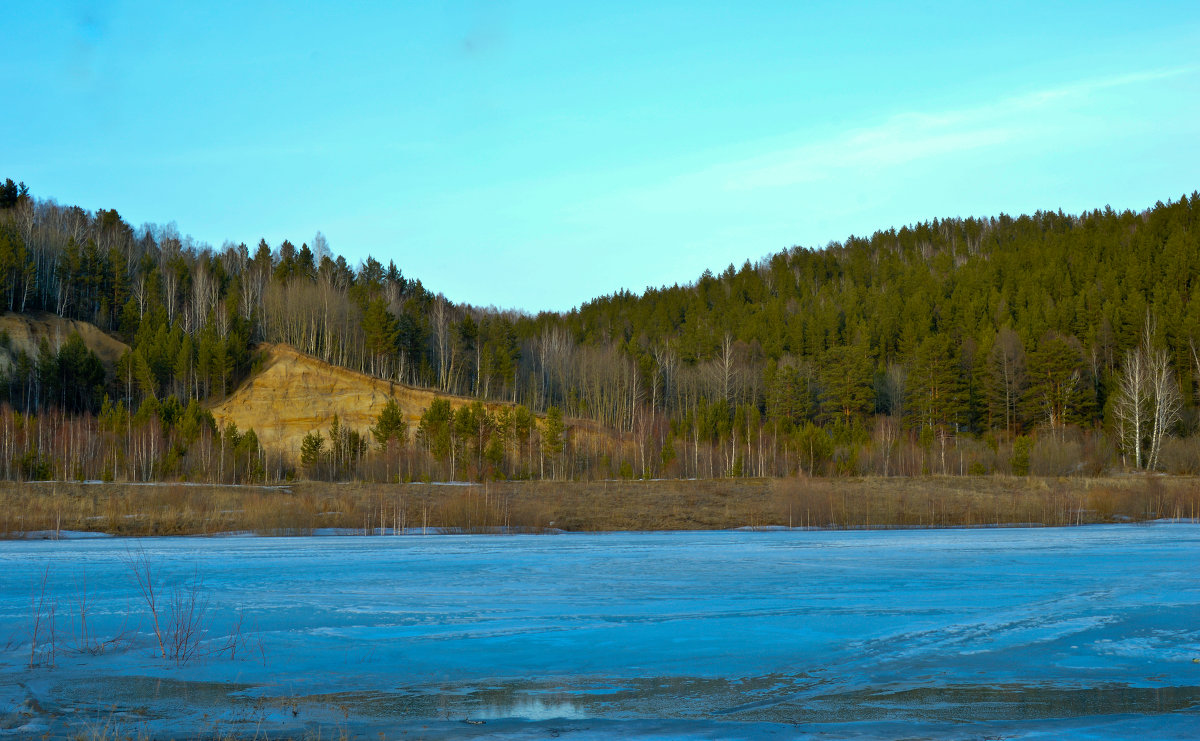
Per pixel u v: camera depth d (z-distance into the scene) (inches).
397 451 3216.0
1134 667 573.3
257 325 4687.5
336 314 4564.5
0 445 2970.0
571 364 4931.1
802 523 2165.4
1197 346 3976.4
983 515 2272.4
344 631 701.3
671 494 2652.6
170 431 3189.0
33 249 4813.0
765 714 466.0
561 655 613.3
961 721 450.9
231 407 3597.4
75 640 669.3
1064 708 474.9
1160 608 797.9
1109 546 1482.5
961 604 826.8
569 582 999.0
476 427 3390.7
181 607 819.4
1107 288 4800.7
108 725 443.2
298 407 3602.4
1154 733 428.1
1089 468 3201.3
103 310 4611.2
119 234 5777.6
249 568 1154.0
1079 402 3764.8
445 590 933.2
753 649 629.6
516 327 6323.8
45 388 3806.6
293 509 1994.3
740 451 3496.6
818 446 3361.2
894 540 1664.6
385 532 1957.4
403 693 514.3
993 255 5974.4
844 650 626.2
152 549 1469.0
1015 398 3976.4
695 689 520.7
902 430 3954.2
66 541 1681.8
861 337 4899.1
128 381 3846.0
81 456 3046.3
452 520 2046.0
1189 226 5600.4
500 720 457.4
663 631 696.4
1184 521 2234.3
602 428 3919.8
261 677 553.6
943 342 4097.0
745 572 1094.4
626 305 7234.3
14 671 569.3
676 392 5088.6
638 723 450.0
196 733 434.6
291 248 6446.9
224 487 2576.3
